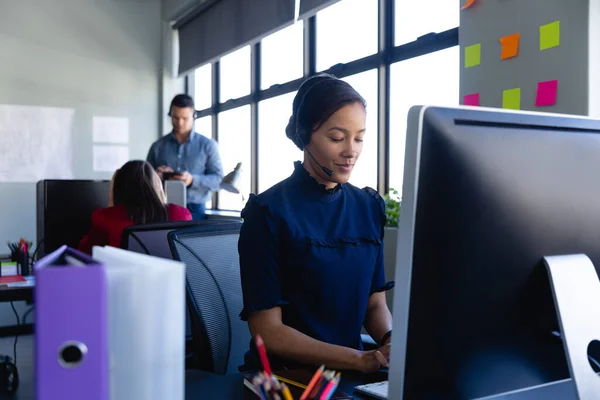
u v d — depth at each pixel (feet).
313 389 2.35
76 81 17.90
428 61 9.88
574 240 2.53
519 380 2.41
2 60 16.97
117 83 18.45
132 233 5.74
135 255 2.13
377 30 10.98
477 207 2.25
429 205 2.16
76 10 17.85
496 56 6.99
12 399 3.77
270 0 12.75
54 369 1.64
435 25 9.75
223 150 17.80
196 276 5.20
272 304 3.51
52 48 17.57
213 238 5.46
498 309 2.33
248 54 16.08
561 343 2.52
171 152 14.47
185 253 5.20
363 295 3.84
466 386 2.28
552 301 2.47
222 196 17.99
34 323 1.65
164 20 18.69
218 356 5.12
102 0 18.17
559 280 2.40
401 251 2.17
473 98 7.32
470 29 7.37
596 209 2.61
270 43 14.98
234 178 11.82
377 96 10.98
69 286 1.65
